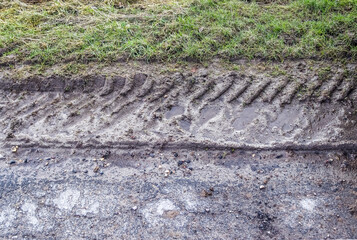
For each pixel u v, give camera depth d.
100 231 2.04
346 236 1.95
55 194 2.25
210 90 2.89
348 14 3.42
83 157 2.47
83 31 3.51
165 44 3.23
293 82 2.89
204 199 2.18
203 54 3.15
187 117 2.70
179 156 2.44
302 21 3.45
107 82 2.98
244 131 2.57
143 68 3.08
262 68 3.03
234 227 2.03
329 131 2.54
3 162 2.46
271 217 2.07
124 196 2.21
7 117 2.78
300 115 2.67
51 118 2.75
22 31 3.54
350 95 2.78
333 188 2.21
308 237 1.96
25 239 2.03
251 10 3.61
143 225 2.06
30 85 3.01
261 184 2.25
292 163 2.36
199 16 3.53
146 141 2.51
